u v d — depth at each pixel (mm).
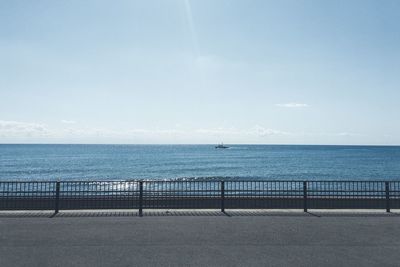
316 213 13477
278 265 7477
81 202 14531
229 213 13375
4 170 76312
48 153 168625
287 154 169250
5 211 13680
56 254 8172
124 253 8266
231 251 8469
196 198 14820
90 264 7477
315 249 8664
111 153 172875
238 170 78562
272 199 14938
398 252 8453
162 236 9852
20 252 8320
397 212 13781
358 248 8773
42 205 14469
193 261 7703
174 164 96250
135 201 14781
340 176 64438
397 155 159625
